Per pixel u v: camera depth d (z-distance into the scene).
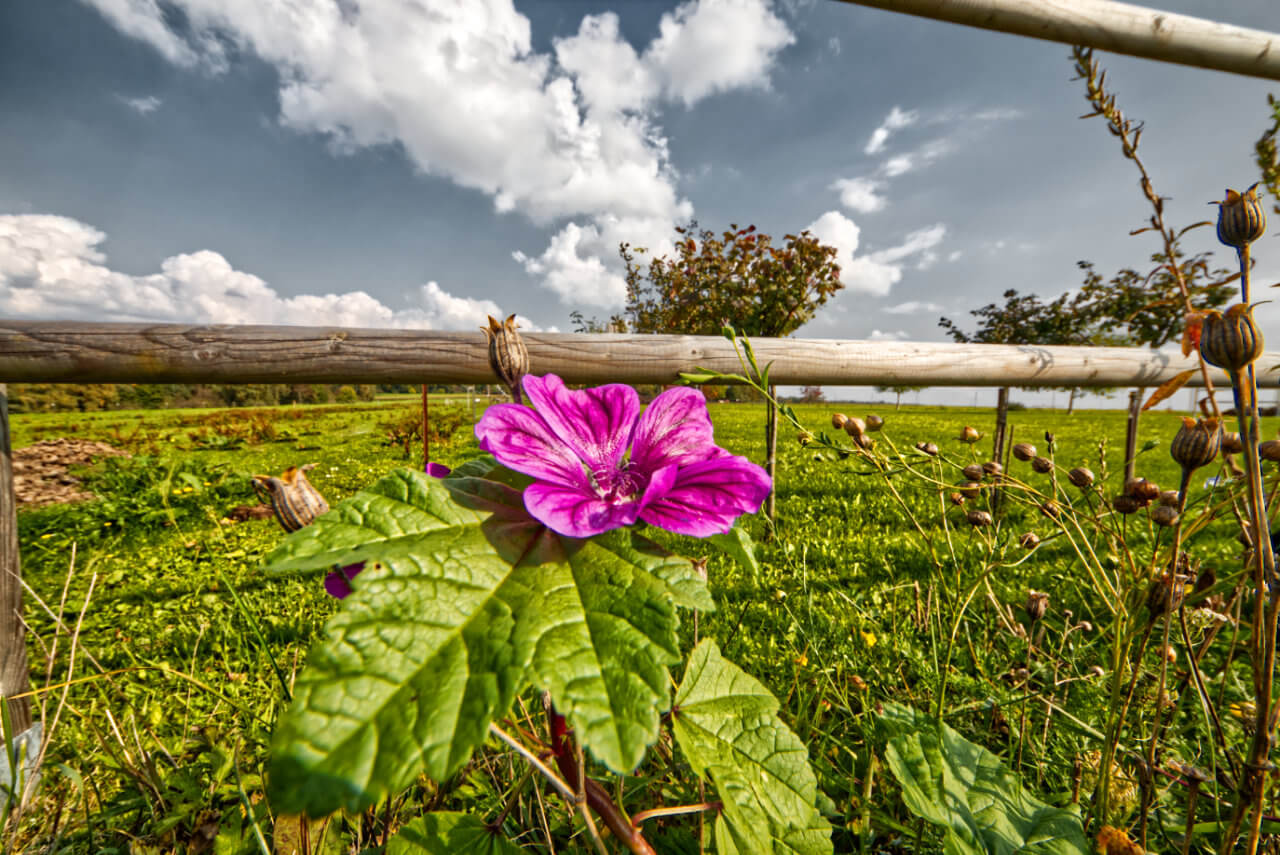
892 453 1.22
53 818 1.34
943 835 1.11
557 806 1.23
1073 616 2.17
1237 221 0.66
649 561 0.56
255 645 2.36
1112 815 1.11
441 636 0.47
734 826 0.76
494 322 0.76
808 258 7.13
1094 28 1.64
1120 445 5.80
